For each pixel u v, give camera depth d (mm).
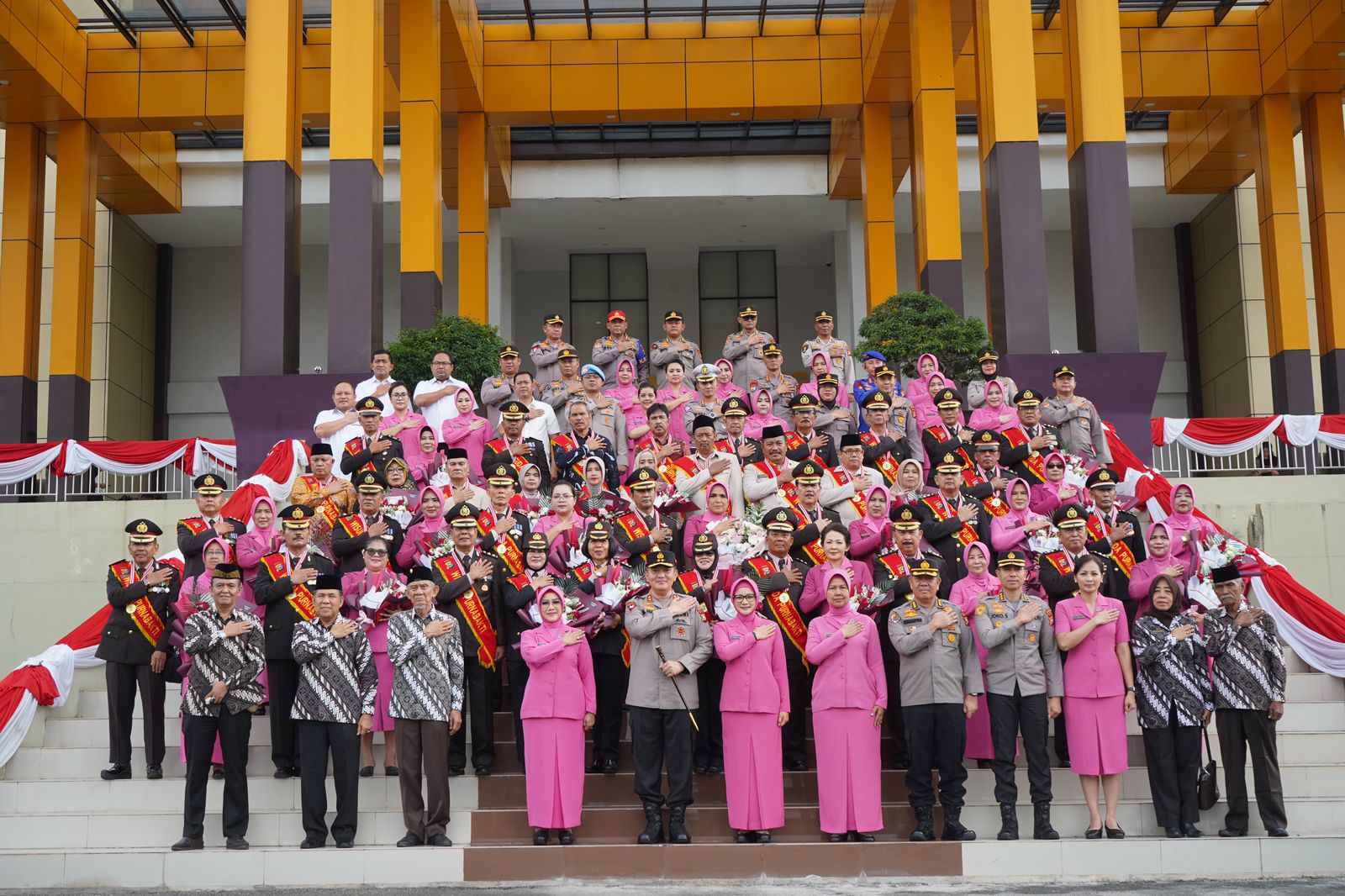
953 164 19312
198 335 29453
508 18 22891
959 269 19109
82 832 9820
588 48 23516
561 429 13961
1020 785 9953
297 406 16094
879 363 15156
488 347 18062
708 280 30578
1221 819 9859
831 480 11648
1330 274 22812
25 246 22609
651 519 10695
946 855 9047
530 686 9438
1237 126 24250
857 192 26375
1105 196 16922
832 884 8828
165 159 26156
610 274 30656
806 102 23328
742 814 9250
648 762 9336
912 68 19953
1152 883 8828
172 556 11750
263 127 16828
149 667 10344
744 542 10203
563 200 26578
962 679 9430
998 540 10961
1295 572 15031
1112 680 9523
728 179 26453
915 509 10797
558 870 9047
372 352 16516
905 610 9617
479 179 23047
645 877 9008
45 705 10969
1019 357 16547
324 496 11609
